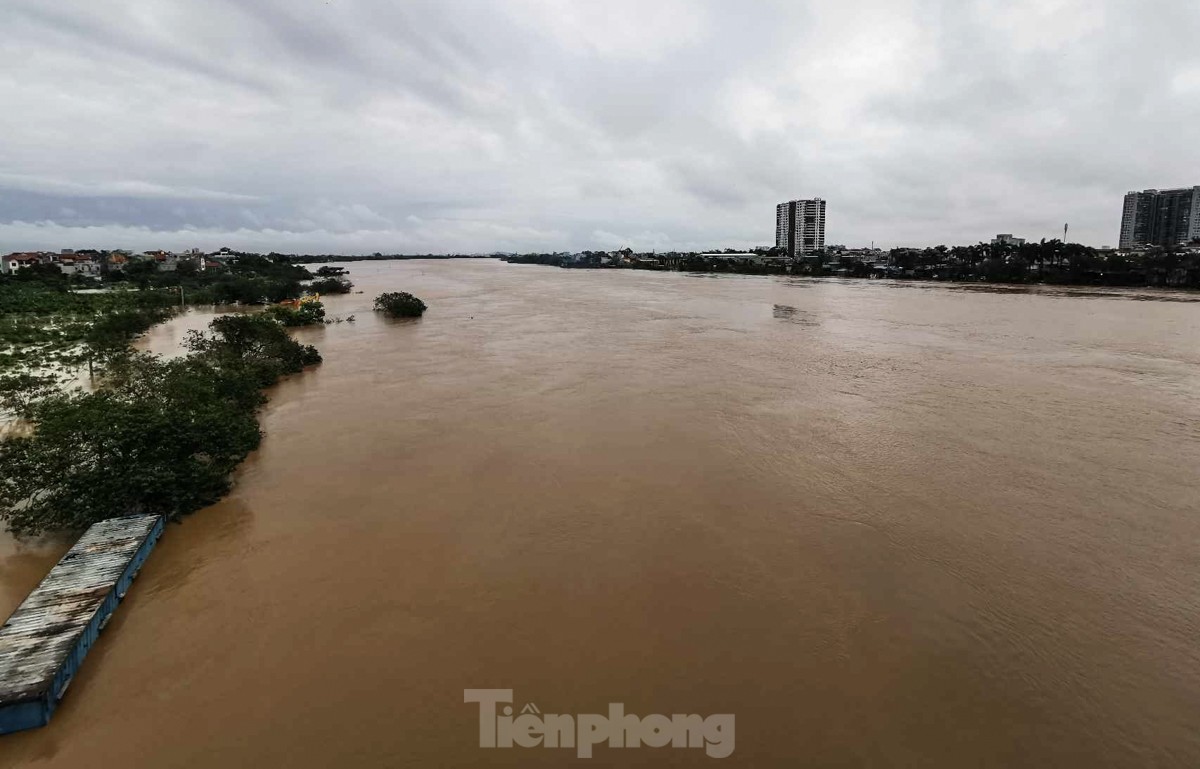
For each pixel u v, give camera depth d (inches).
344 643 345.7
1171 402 813.9
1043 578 402.0
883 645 340.8
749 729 286.4
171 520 481.1
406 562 426.3
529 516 489.1
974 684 313.0
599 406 789.2
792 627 355.6
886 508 498.6
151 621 365.4
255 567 421.1
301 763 270.8
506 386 900.6
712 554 431.8
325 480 561.9
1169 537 453.1
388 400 829.2
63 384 950.4
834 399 827.4
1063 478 558.6
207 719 294.7
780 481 550.6
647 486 542.0
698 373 991.0
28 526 448.1
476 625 360.2
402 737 283.6
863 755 272.2
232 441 567.8
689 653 335.9
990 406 793.6
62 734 286.4
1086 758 271.1
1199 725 288.4
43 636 324.5
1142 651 336.2
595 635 350.9
